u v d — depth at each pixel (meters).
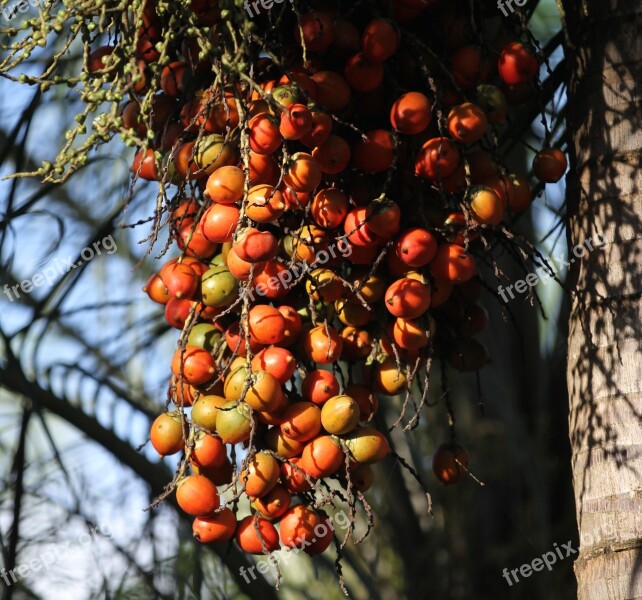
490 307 3.40
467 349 2.37
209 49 2.19
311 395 2.23
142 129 2.32
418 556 3.49
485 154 2.29
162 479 2.92
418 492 3.64
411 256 2.21
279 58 2.27
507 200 2.29
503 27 2.48
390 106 2.30
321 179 2.27
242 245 2.17
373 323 2.29
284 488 2.23
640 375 2.20
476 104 2.30
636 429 2.18
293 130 2.18
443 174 2.26
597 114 2.27
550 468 3.50
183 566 2.92
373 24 2.24
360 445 2.22
